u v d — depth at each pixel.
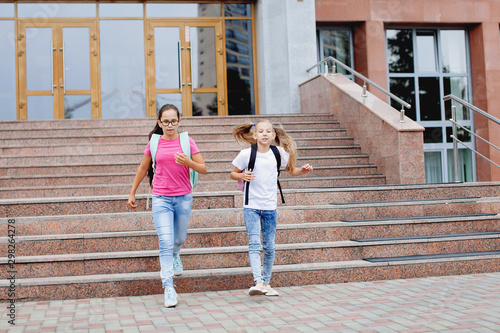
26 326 3.40
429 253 5.11
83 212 5.26
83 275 4.46
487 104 12.47
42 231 4.94
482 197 6.22
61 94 11.48
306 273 4.65
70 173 7.30
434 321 3.36
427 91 12.75
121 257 4.54
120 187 6.77
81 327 3.37
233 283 4.54
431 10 12.44
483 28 12.59
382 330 3.18
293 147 4.40
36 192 6.65
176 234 4.28
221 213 5.24
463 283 4.54
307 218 5.45
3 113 11.34
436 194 6.23
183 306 3.93
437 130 12.69
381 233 5.27
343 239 5.19
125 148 8.05
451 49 12.94
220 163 7.61
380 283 4.63
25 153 7.81
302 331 3.20
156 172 4.19
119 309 3.87
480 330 3.14
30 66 11.45
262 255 4.79
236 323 3.41
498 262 5.04
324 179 7.34
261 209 4.23
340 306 3.82
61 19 11.59
